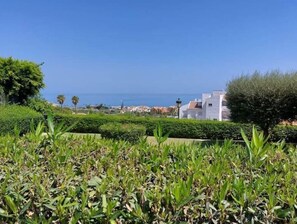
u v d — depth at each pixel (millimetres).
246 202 1327
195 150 2219
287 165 1871
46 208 1382
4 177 1572
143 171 1754
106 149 2242
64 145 2240
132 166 1863
